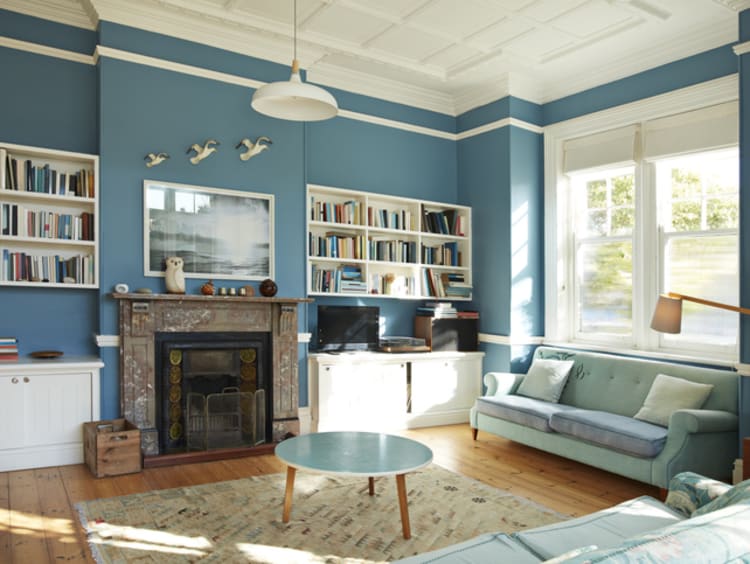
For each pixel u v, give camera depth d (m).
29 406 4.00
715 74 4.59
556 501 3.63
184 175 4.62
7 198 4.17
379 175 5.96
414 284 5.87
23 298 4.31
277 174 5.04
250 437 4.62
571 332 5.79
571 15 4.49
